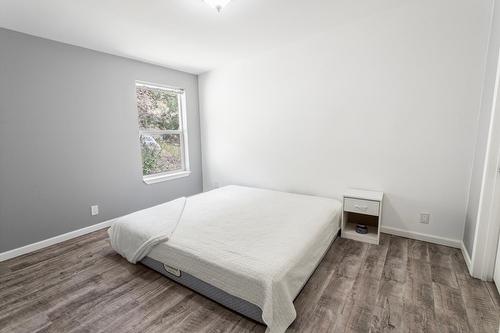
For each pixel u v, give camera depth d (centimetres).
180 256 181
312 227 211
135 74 328
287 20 241
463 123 223
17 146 234
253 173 373
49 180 258
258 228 210
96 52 287
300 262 168
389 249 238
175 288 187
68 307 168
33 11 200
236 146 384
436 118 234
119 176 320
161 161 383
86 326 152
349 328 145
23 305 171
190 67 372
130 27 236
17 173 236
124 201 328
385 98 255
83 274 207
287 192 339
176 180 395
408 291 177
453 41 218
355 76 269
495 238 179
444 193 239
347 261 218
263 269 149
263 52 329
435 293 174
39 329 151
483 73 210
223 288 159
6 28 222
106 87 298
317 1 210
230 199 299
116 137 312
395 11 238
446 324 147
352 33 263
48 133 254
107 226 309
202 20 229
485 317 152
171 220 229
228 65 369
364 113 269
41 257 236
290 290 154
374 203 242
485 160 177
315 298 171
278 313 140
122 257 234
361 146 276
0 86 221
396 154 257
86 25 228
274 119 337
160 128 377
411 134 247
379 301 167
